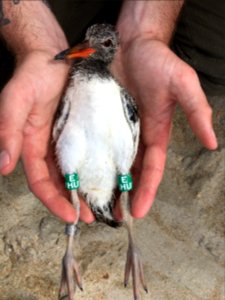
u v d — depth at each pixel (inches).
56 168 18.5
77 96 17.6
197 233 21.0
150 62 18.2
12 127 16.5
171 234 21.0
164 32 20.2
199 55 23.4
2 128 16.4
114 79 18.1
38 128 18.0
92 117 17.3
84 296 19.2
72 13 22.8
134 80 18.9
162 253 20.4
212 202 21.8
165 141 19.0
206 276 19.9
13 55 20.2
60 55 18.1
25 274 19.6
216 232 21.0
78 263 19.9
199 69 23.7
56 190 18.0
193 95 17.4
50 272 19.7
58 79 18.1
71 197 17.8
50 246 20.3
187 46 23.4
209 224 21.2
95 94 17.4
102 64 18.9
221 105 24.4
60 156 17.6
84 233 20.7
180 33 23.2
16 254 20.1
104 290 19.3
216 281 19.8
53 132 18.0
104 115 17.4
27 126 17.8
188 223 21.2
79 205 17.9
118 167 17.9
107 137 17.4
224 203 21.8
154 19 20.1
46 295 19.2
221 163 22.6
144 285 18.3
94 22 23.4
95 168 17.7
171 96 18.1
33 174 18.0
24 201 21.3
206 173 22.4
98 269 19.8
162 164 18.8
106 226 20.8
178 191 22.1
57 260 20.0
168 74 17.8
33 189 18.0
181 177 22.5
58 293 19.2
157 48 18.3
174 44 23.5
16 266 19.8
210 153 22.9
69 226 17.8
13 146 16.3
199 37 23.0
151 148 18.9
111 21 23.5
